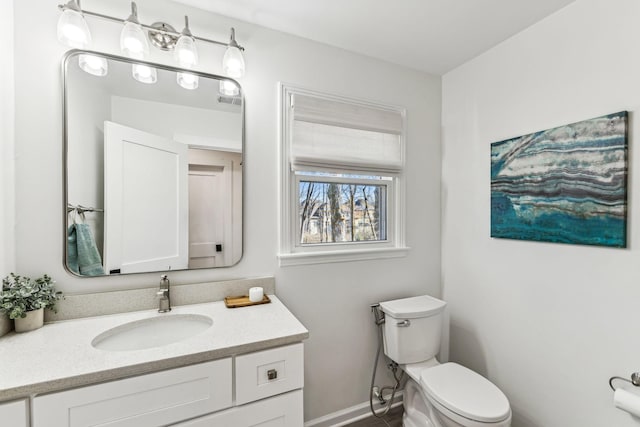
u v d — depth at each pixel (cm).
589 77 127
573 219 131
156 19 131
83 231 121
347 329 176
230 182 146
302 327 110
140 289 128
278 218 157
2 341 97
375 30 157
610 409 121
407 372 162
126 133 128
